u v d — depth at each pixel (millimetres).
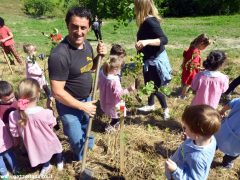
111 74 4539
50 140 3934
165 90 4090
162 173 4098
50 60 3307
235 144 3760
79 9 3266
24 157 4492
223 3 23625
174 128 5141
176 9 24422
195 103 4520
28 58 5836
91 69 3809
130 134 4875
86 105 3477
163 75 4953
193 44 5727
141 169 4156
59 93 3385
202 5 23844
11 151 4148
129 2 4703
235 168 4258
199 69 5660
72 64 3453
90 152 4492
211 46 10945
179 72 7711
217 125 2715
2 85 3936
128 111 5594
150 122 5297
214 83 4316
